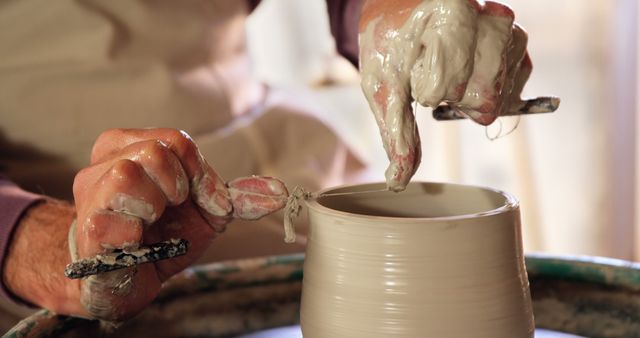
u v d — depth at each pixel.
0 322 1.01
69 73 1.08
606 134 2.12
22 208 0.80
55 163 1.10
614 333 0.85
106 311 0.71
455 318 0.61
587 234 2.21
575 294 0.87
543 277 0.89
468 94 0.64
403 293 0.61
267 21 2.32
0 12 1.06
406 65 0.63
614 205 2.18
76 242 0.69
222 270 0.88
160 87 1.10
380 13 0.64
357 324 0.63
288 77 2.35
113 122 1.10
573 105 2.13
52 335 0.75
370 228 0.62
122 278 0.67
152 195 0.63
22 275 0.77
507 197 0.69
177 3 1.14
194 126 1.14
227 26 1.22
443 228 0.61
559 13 2.08
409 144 0.63
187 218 0.73
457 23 0.61
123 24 1.09
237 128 1.19
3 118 1.09
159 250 0.63
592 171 2.16
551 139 2.18
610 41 2.05
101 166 0.65
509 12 0.64
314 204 0.68
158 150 0.63
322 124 1.29
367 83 0.65
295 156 1.24
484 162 2.25
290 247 1.10
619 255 2.21
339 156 1.30
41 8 1.06
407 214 0.77
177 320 0.85
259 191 0.69
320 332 0.66
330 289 0.65
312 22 2.30
